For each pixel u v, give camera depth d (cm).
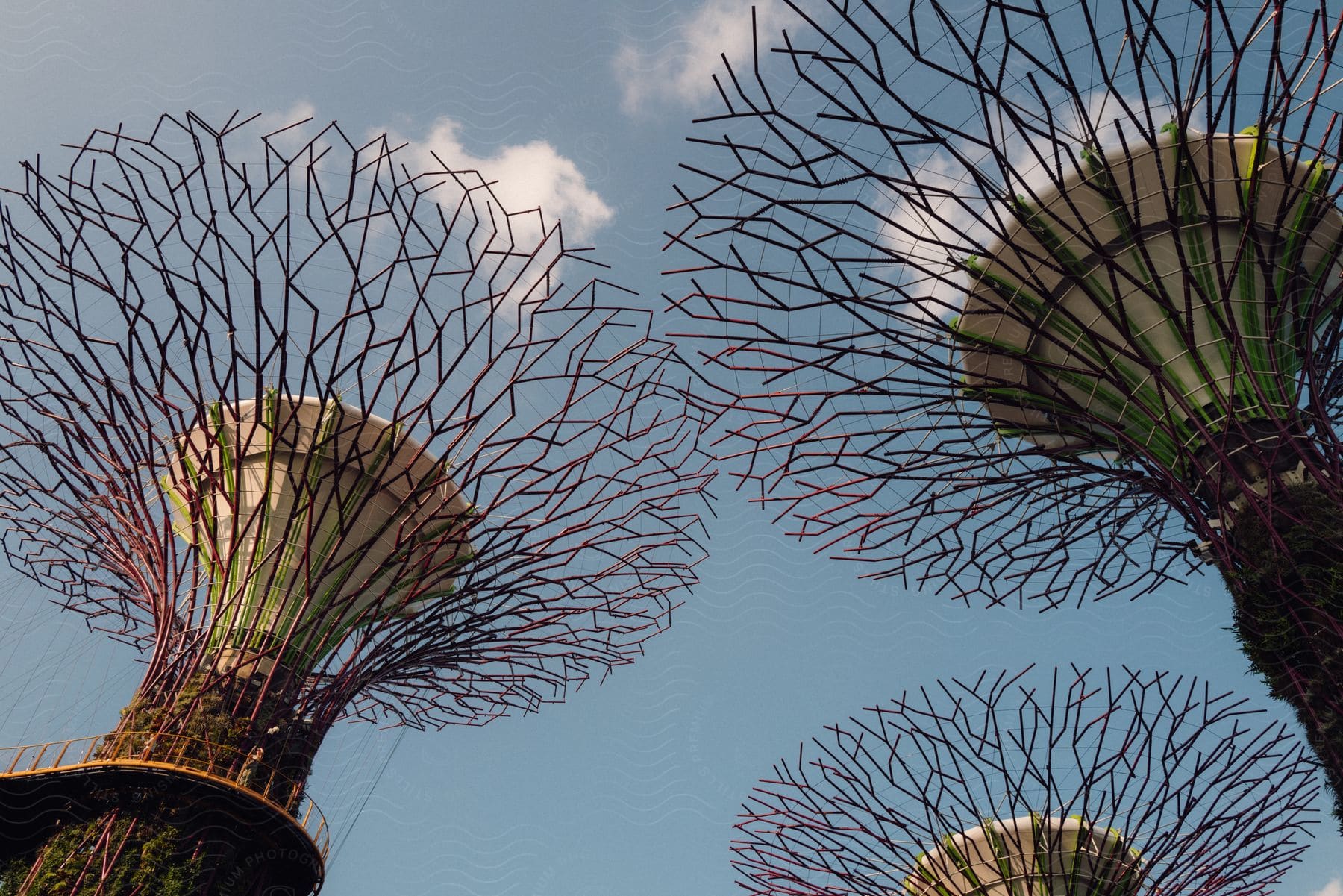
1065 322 1847
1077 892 1994
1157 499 2044
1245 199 1733
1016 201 1532
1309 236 1697
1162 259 1789
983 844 2067
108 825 1920
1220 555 1658
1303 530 1547
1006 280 1873
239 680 2114
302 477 2089
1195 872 1972
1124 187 1786
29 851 2006
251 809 1984
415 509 2211
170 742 1997
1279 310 1689
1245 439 1612
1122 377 1670
